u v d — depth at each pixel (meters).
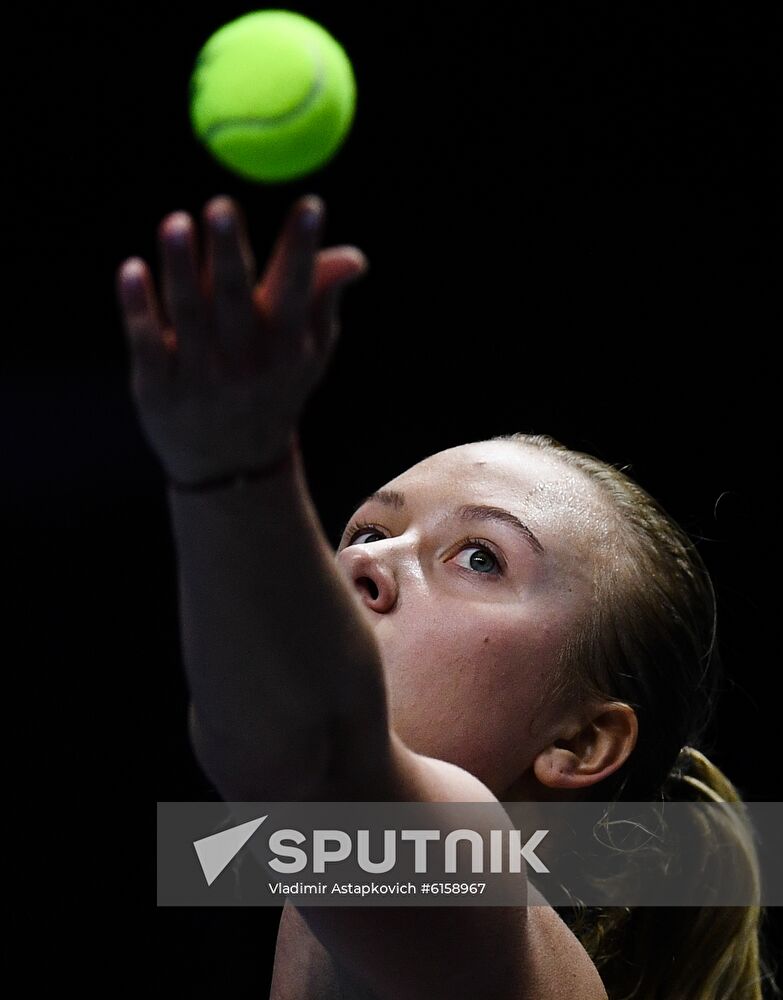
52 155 12.68
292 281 2.68
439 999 3.63
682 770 5.95
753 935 5.84
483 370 11.52
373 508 5.17
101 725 11.30
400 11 11.94
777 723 9.76
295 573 3.00
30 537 12.09
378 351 11.78
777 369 10.91
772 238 11.16
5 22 12.36
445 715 4.52
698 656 5.61
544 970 3.94
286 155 3.23
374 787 3.28
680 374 11.07
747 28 11.43
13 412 12.59
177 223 2.62
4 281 12.77
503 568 4.82
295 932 4.61
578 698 4.78
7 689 11.36
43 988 10.09
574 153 11.73
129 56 12.47
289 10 12.00
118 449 12.53
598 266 11.46
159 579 11.98
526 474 5.14
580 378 11.28
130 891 10.41
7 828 10.66
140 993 10.00
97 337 12.80
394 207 11.96
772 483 10.59
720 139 11.45
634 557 5.25
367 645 3.16
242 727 3.14
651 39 11.58
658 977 5.57
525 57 11.82
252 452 2.90
